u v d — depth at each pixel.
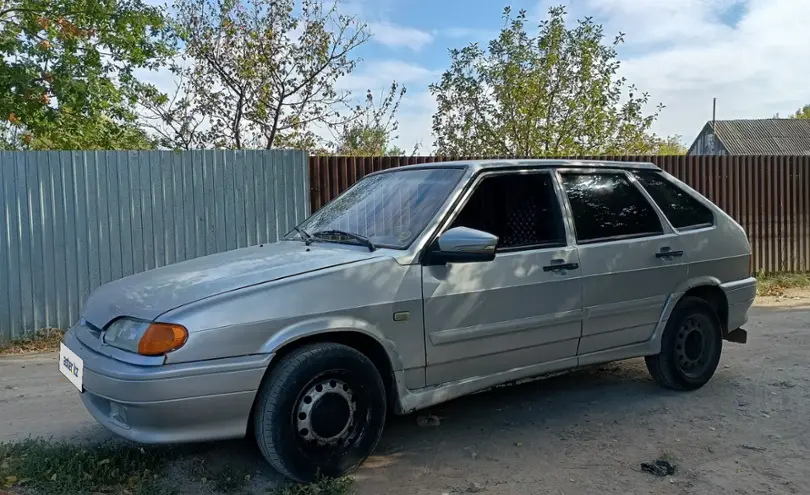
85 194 8.23
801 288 10.91
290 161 9.11
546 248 4.56
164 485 3.67
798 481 3.79
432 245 4.10
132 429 3.39
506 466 4.04
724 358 6.49
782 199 11.75
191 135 13.08
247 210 8.94
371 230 4.43
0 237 7.89
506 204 4.50
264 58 12.98
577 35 13.58
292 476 3.57
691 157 11.32
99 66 11.12
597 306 4.74
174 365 3.31
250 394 3.46
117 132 11.75
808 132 44.31
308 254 4.12
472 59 13.59
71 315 8.22
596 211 4.94
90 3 10.86
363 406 3.78
